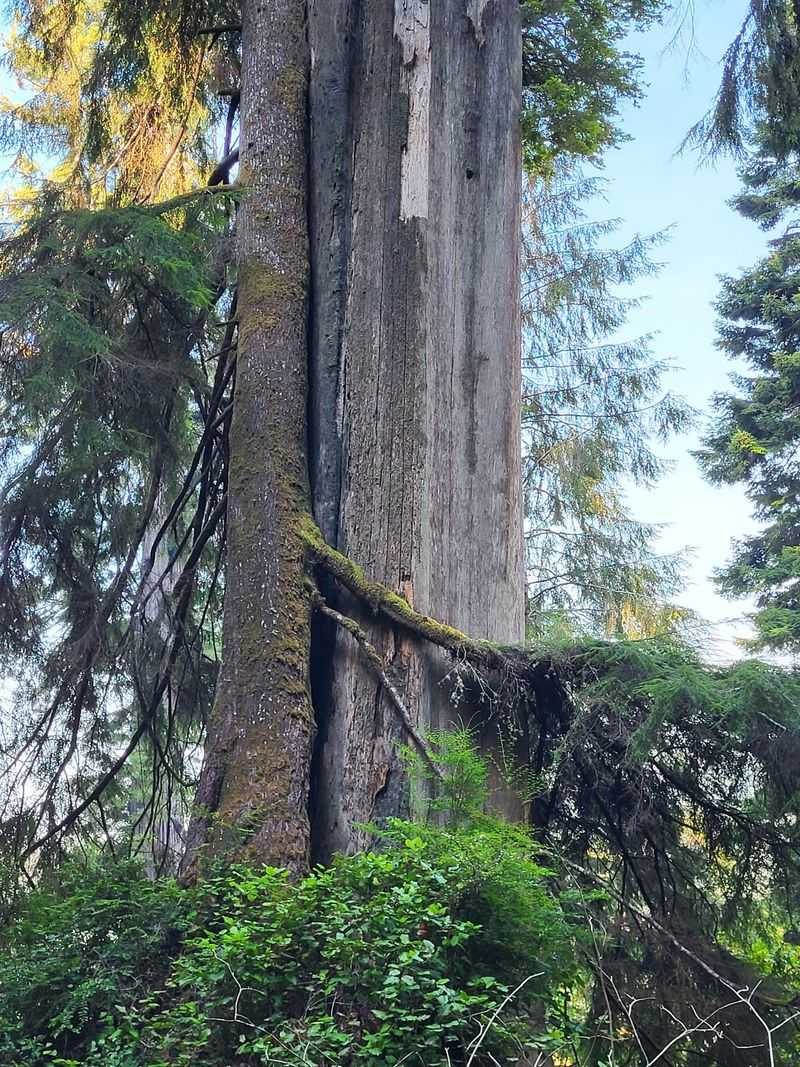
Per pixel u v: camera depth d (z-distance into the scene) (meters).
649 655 5.51
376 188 6.64
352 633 5.79
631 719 5.62
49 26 9.57
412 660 5.80
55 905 5.03
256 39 7.16
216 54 8.97
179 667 8.23
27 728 7.50
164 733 8.59
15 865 6.88
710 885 6.37
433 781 5.39
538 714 6.08
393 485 6.12
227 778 5.49
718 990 5.60
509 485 6.38
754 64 8.19
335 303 6.58
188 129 9.66
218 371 7.63
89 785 7.64
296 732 5.57
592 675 5.73
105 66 8.38
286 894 4.51
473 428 6.35
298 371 6.41
